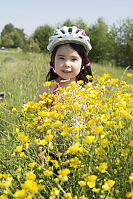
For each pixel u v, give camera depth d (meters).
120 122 1.25
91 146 1.16
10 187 1.35
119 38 17.64
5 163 1.45
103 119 1.24
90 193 1.17
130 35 17.58
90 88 1.54
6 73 6.26
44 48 14.93
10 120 2.00
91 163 1.14
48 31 18.69
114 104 1.31
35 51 14.43
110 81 1.56
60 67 1.80
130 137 1.22
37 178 1.37
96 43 15.50
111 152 1.21
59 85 1.90
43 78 4.90
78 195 1.12
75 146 1.06
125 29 17.67
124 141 1.26
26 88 3.99
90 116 1.36
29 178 1.02
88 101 1.45
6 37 52.47
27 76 4.92
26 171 1.33
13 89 4.14
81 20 12.26
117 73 6.75
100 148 1.09
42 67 5.95
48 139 1.17
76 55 1.79
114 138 1.24
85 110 1.42
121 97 1.38
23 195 0.90
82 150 1.08
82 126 1.25
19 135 1.21
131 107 1.28
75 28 1.84
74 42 1.79
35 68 5.61
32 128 1.50
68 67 1.78
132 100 1.36
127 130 1.27
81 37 1.79
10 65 8.46
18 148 1.14
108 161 1.16
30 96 3.62
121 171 1.17
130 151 1.20
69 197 0.98
